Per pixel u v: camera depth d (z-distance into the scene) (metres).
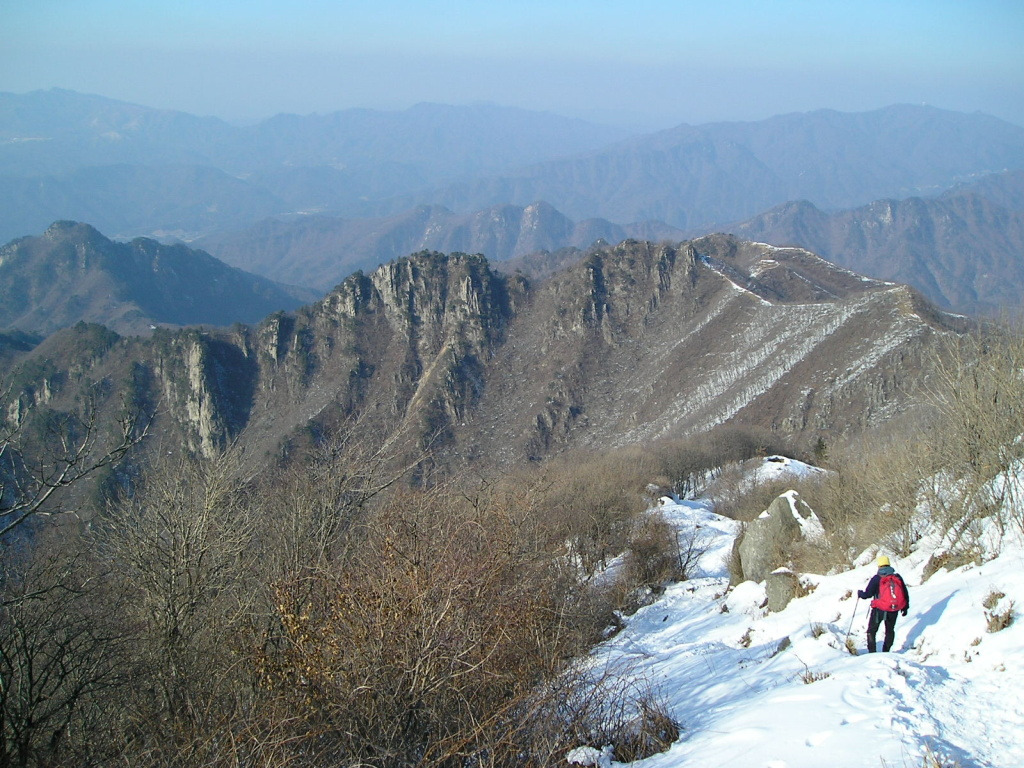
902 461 21.84
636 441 120.00
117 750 13.28
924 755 7.37
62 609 15.30
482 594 11.86
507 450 133.62
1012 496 14.77
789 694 10.20
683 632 22.00
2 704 12.39
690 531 40.25
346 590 11.49
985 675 9.52
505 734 10.36
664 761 9.52
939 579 14.50
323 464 21.00
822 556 21.23
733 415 107.38
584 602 22.30
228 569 17.97
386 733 9.97
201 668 14.99
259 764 9.75
